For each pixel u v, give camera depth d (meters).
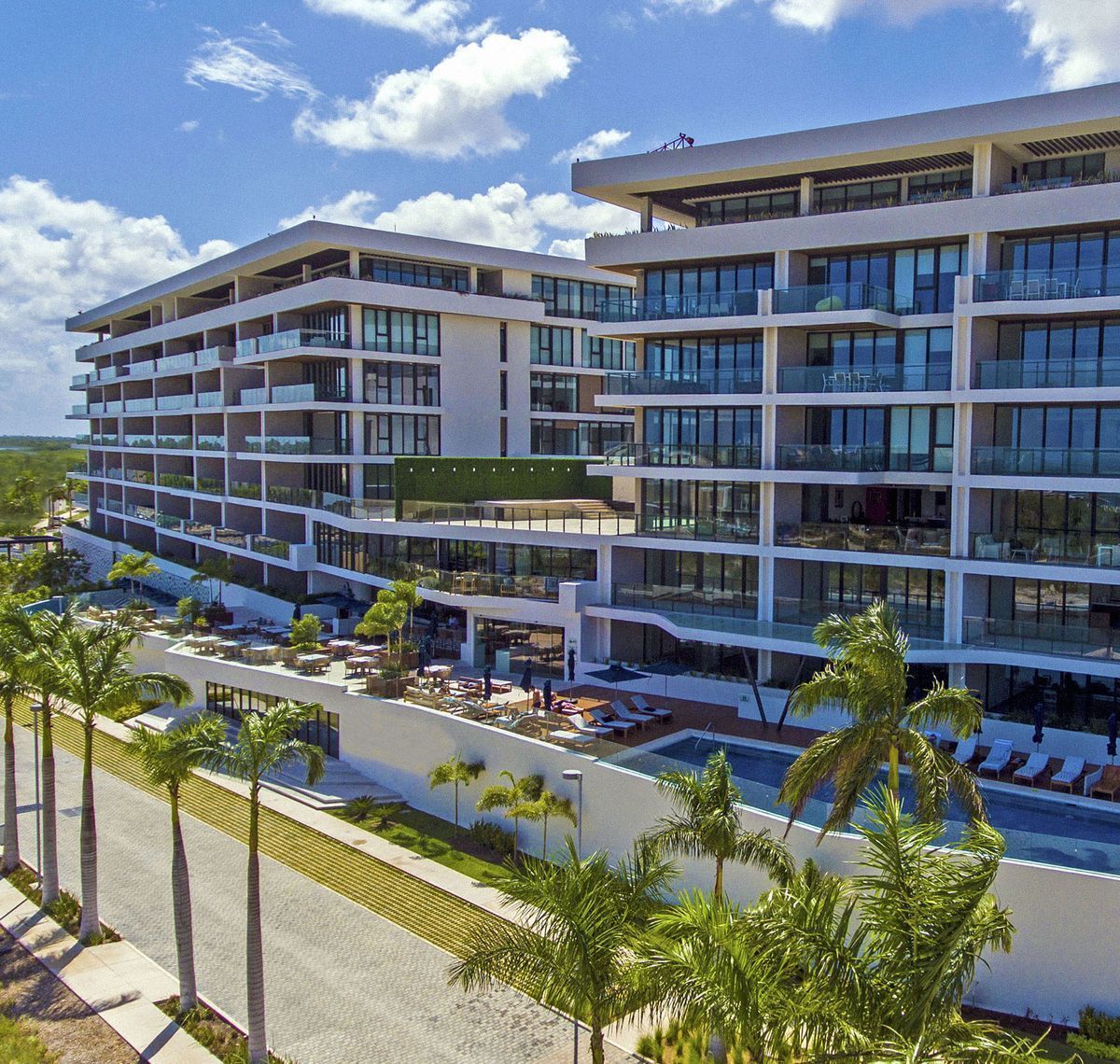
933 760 20.12
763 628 35.00
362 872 29.06
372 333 55.56
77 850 31.88
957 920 12.74
